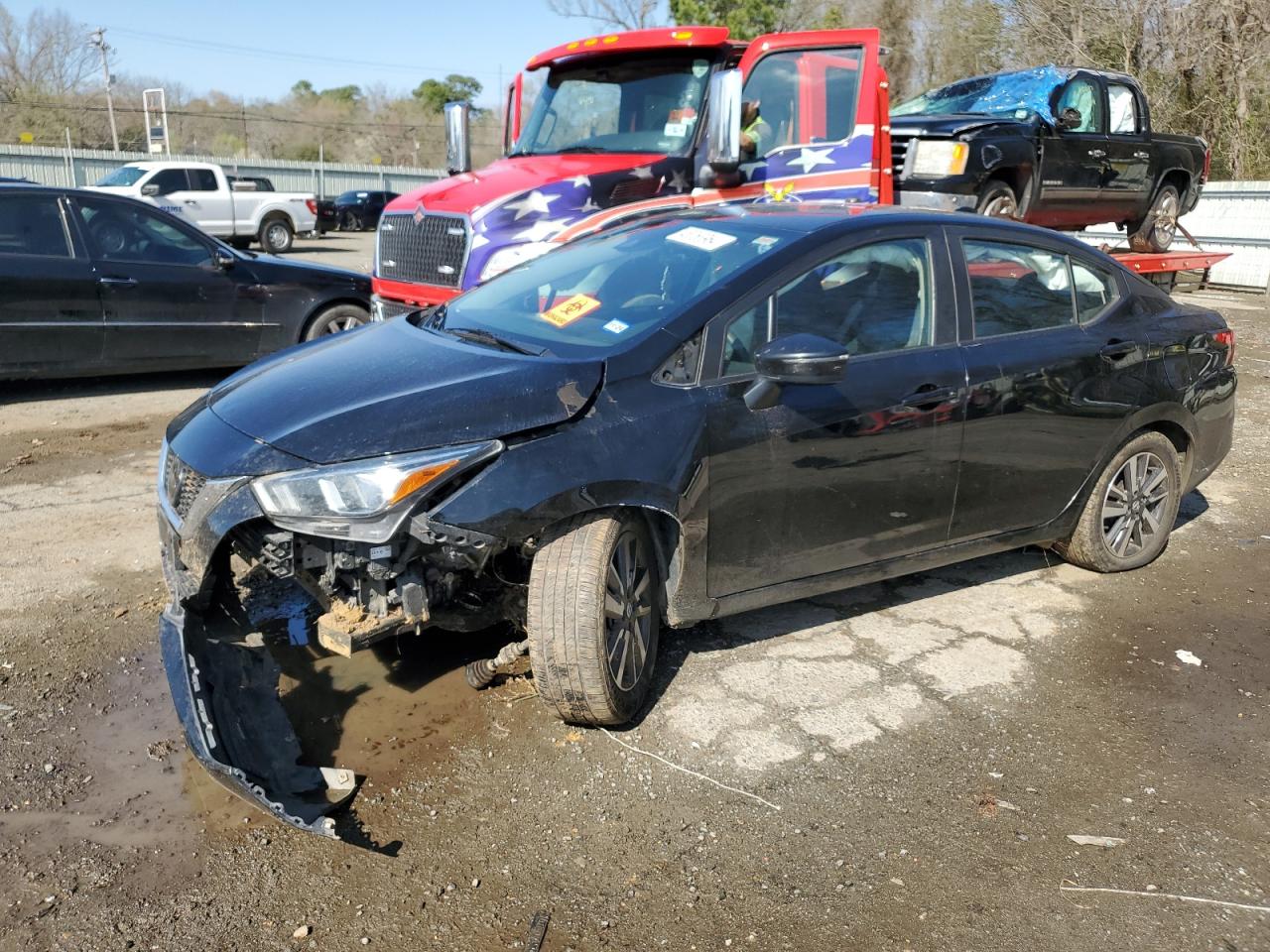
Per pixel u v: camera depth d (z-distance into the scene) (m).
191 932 2.54
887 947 2.55
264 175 39.94
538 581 3.20
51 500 5.65
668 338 3.45
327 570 3.08
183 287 8.20
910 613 4.46
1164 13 23.94
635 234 4.37
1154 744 3.50
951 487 4.07
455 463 2.98
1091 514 4.71
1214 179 24.12
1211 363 5.01
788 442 3.58
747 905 2.68
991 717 3.63
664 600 3.58
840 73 7.18
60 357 7.79
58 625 4.12
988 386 4.07
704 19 26.17
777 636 4.20
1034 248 4.45
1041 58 26.45
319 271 9.03
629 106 7.54
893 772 3.28
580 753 3.32
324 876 2.75
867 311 3.88
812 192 7.27
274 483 2.98
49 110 54.09
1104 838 2.99
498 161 7.84
